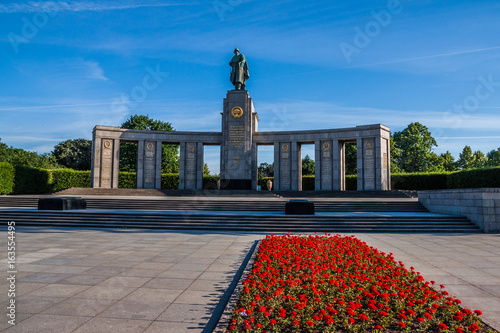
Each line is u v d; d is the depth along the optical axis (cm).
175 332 491
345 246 1091
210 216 1894
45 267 881
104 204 2569
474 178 2836
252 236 1510
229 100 4059
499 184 2605
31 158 6078
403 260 988
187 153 4166
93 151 3909
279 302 559
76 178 4381
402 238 1467
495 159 7362
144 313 564
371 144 3709
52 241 1321
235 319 496
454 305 563
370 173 3688
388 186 3753
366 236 1537
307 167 7719
